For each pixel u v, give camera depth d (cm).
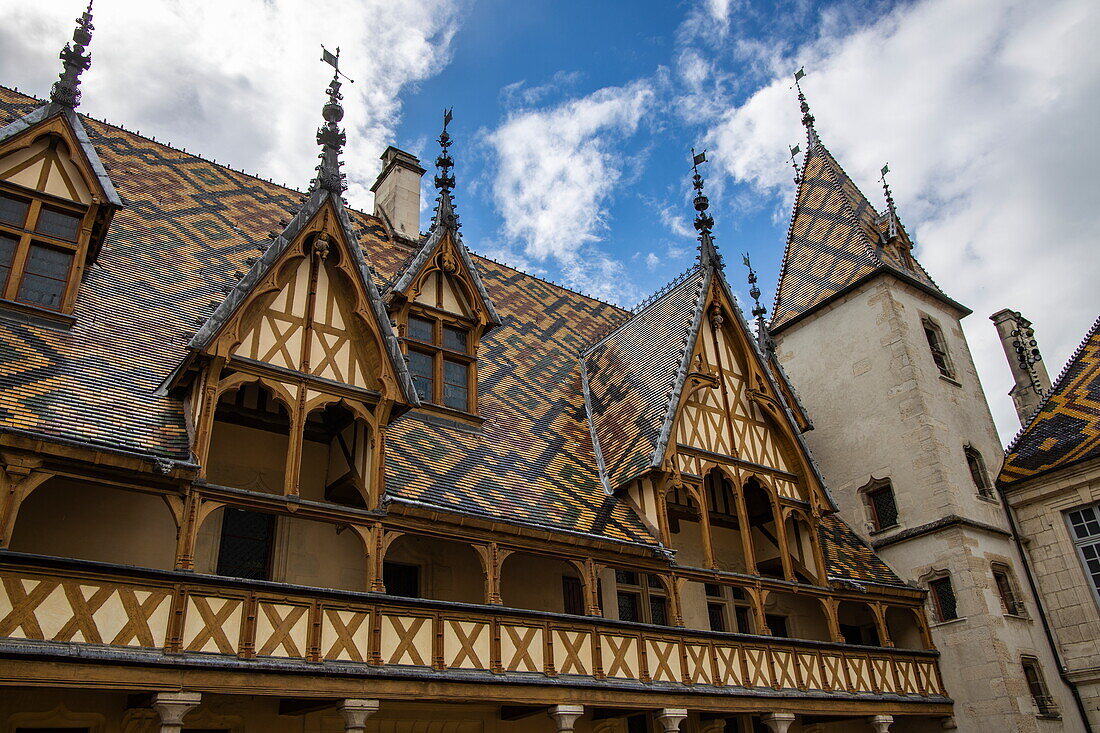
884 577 2108
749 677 1605
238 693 1048
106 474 1080
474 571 1552
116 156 1920
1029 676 2050
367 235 2266
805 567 1920
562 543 1473
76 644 954
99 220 1398
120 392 1226
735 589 1958
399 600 1224
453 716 1449
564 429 1933
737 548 1994
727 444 1866
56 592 966
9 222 1309
